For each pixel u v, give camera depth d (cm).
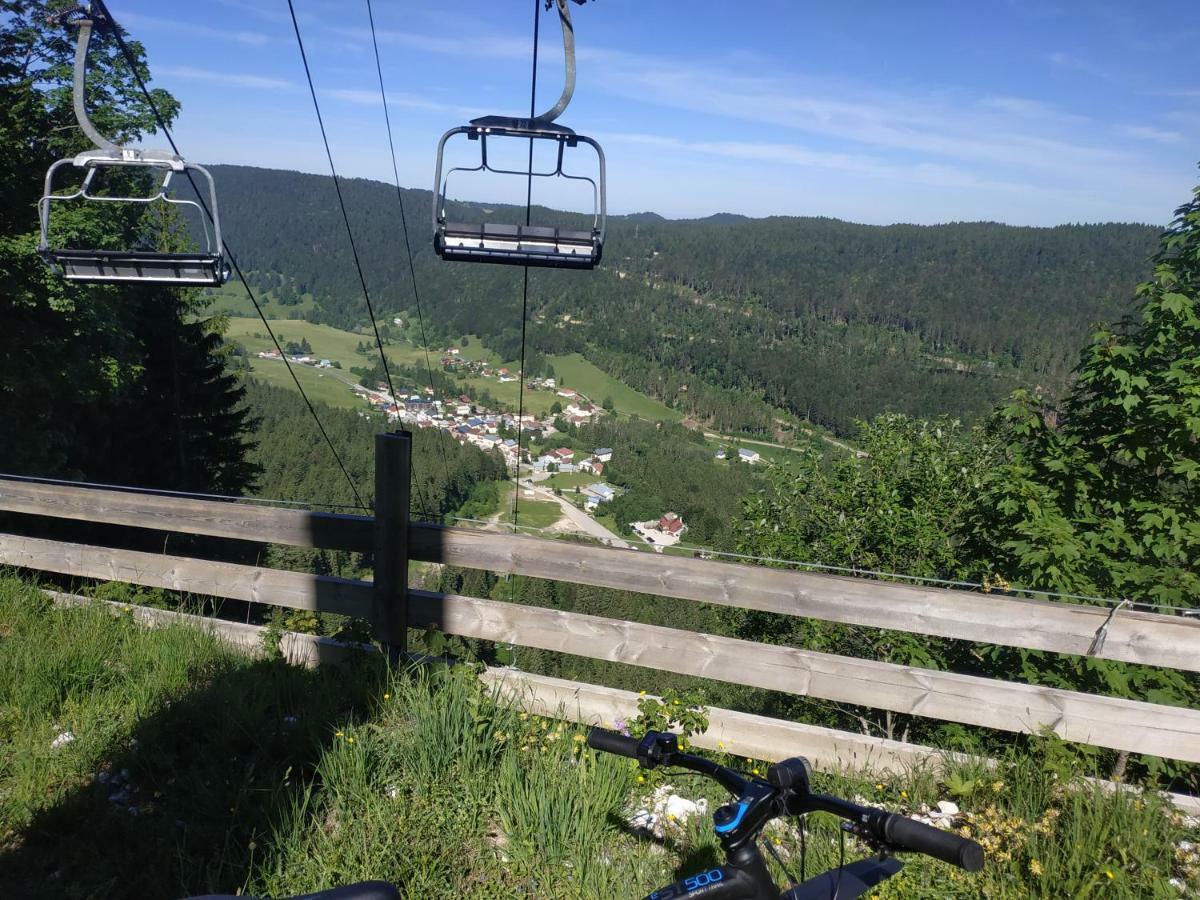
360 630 443
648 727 372
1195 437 574
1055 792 329
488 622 412
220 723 364
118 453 2672
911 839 141
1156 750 346
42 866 284
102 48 2009
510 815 314
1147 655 341
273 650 444
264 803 311
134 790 328
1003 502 583
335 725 364
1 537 516
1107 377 606
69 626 457
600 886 281
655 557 386
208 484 2898
